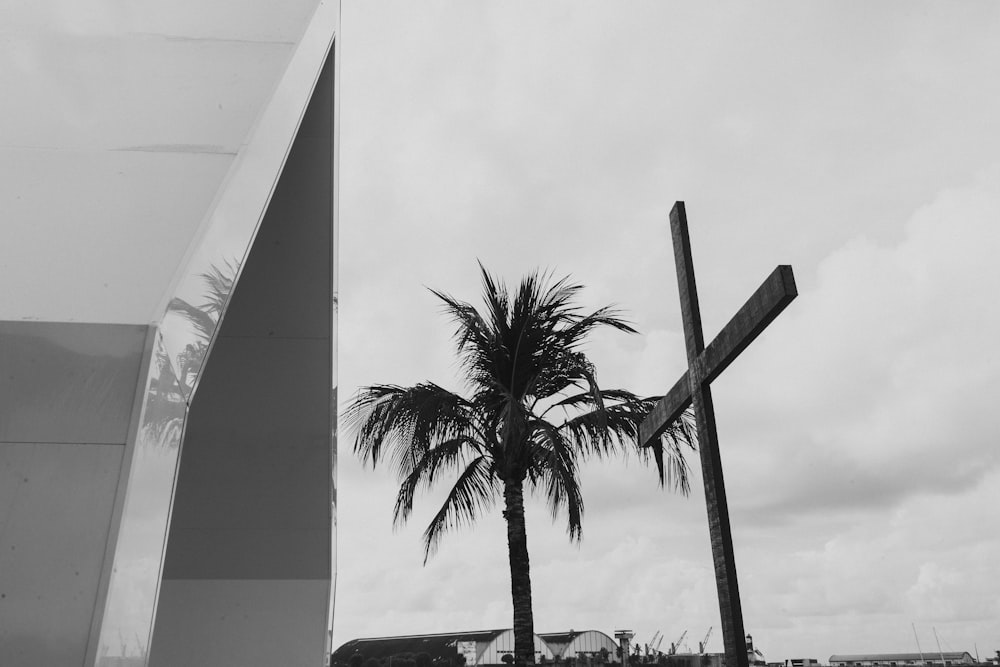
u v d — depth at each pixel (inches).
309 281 192.2
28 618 76.8
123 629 78.0
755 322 175.9
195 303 96.6
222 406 195.8
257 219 111.3
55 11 126.5
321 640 191.2
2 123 108.4
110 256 95.8
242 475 195.3
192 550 194.5
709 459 201.0
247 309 192.2
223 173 108.2
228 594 192.2
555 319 486.9
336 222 190.9
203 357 96.3
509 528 462.6
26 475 82.6
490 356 487.2
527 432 468.4
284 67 128.4
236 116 117.6
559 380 486.3
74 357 88.3
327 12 152.5
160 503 85.7
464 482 496.4
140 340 90.0
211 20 134.6
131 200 102.2
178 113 115.7
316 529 199.2
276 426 197.2
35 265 93.6
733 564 185.3
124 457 84.4
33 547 79.6
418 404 457.7
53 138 107.8
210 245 100.7
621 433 478.0
